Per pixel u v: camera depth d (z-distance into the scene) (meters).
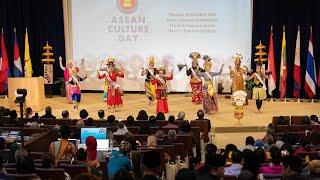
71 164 8.93
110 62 19.03
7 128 12.70
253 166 7.75
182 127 12.73
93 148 9.88
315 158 9.08
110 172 8.71
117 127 12.84
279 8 21.31
